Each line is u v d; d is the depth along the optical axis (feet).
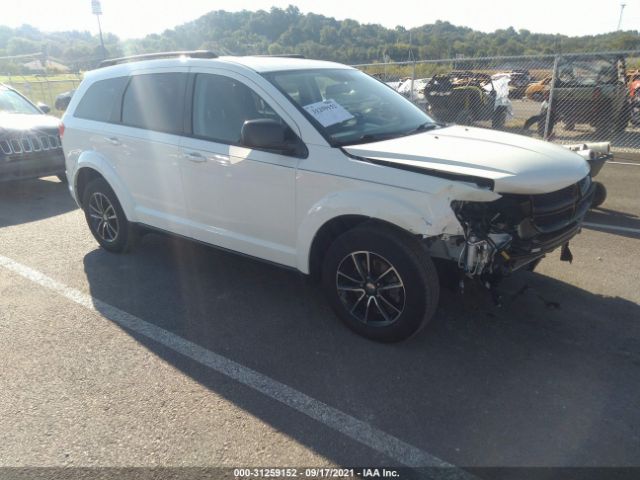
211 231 13.89
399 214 10.11
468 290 13.70
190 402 9.73
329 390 10.03
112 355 11.28
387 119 13.17
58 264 16.38
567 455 8.34
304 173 11.43
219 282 14.87
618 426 8.95
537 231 10.63
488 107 44.24
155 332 12.21
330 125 11.76
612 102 37.83
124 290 14.42
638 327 12.11
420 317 10.67
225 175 12.90
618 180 26.48
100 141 16.02
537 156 11.15
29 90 72.69
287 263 12.57
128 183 15.62
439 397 9.77
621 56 37.52
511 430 8.89
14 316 13.03
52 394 10.01
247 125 11.10
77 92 17.43
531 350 11.25
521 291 12.77
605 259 16.08
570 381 10.18
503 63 40.55
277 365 10.86
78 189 17.66
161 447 8.64
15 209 23.18
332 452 8.50
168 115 14.25
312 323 12.52
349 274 11.65
